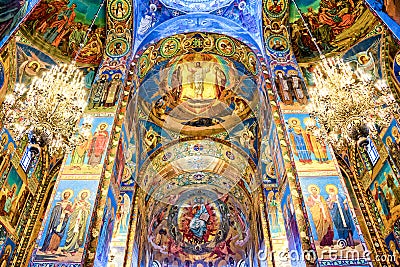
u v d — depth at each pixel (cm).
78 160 779
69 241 653
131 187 1118
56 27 898
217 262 1775
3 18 615
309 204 714
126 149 960
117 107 886
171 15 1039
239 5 1023
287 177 791
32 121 602
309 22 991
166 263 1756
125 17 995
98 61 983
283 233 1071
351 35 942
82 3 912
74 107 669
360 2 890
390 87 859
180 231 1814
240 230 1717
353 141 662
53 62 913
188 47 1098
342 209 701
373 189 877
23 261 774
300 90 923
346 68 729
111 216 823
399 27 688
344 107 665
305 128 841
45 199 866
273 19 1014
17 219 802
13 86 818
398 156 800
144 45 1026
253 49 1031
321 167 771
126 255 1044
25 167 840
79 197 716
